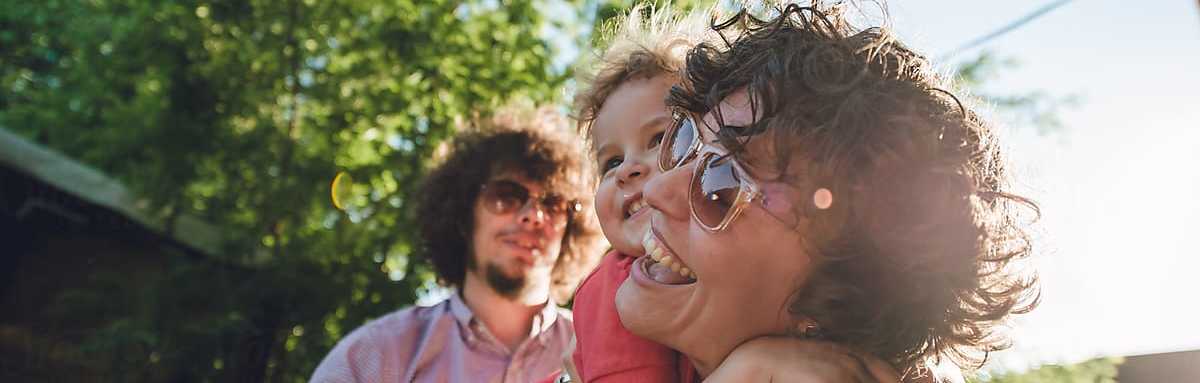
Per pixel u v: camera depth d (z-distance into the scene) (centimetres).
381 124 607
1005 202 91
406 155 586
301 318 534
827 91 80
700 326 82
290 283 527
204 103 611
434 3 608
